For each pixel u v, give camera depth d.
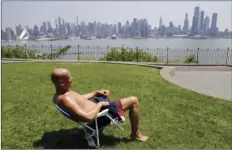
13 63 13.33
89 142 3.41
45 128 4.11
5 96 5.92
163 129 4.20
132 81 8.50
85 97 3.69
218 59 17.48
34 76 8.98
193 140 3.80
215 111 5.22
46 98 5.89
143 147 3.53
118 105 3.42
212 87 8.38
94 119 3.25
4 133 3.83
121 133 3.98
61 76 3.12
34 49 19.23
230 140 3.83
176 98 6.21
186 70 12.91
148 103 5.73
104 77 9.20
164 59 17.50
